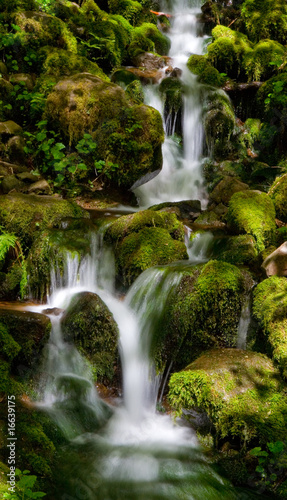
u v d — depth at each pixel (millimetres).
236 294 4129
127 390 4172
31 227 4922
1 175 5641
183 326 4090
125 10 10211
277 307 3924
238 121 8039
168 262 4609
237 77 8680
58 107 6105
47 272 4648
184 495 3137
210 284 4078
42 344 3844
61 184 6055
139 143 6047
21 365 3750
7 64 7098
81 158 6086
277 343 3793
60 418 3615
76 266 4688
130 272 4621
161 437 3711
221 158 7496
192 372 3584
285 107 7273
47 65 7062
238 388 3504
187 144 7723
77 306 4160
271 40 8805
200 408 3518
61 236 4766
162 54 9961
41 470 3096
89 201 5938
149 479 3244
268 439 3225
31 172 5977
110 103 6074
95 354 4133
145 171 6094
